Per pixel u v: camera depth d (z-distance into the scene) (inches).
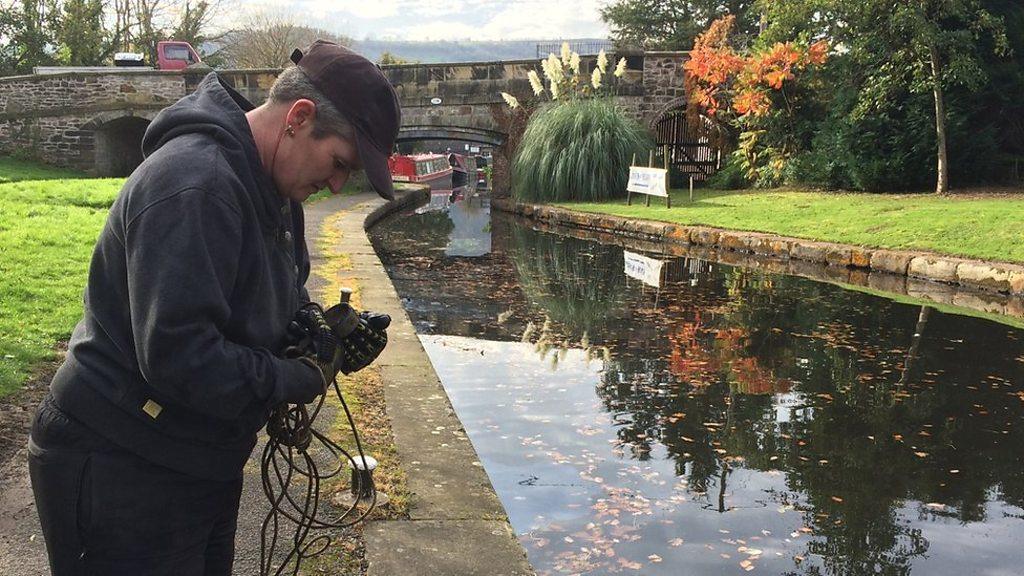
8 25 1240.2
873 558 114.5
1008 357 233.1
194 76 889.5
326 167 54.7
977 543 120.2
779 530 122.3
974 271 358.3
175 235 46.3
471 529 103.9
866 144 637.9
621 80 823.1
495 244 526.3
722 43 768.9
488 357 226.5
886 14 573.3
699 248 508.7
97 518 51.3
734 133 792.9
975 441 164.6
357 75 53.4
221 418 49.3
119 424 50.8
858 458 154.0
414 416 145.8
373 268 328.2
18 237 306.7
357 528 102.3
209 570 61.5
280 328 55.6
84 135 893.8
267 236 53.9
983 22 549.0
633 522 123.0
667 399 188.2
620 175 716.7
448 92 852.6
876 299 329.4
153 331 45.6
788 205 588.7
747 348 241.6
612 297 330.0
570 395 189.6
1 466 116.6
